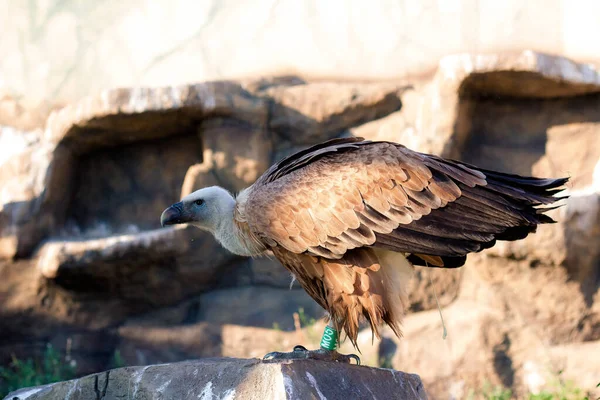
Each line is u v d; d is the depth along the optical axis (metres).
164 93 13.16
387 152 6.56
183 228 13.34
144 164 14.19
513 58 12.77
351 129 13.89
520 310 13.02
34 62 14.82
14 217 13.41
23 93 14.68
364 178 6.46
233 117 13.49
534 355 12.76
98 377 6.67
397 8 14.14
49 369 13.09
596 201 12.68
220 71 14.44
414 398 6.80
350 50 14.27
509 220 6.30
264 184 7.04
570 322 12.95
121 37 14.71
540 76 12.83
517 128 13.61
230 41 14.51
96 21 14.80
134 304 13.90
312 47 14.39
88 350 13.82
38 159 13.77
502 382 12.64
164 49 14.61
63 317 13.76
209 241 13.50
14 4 14.99
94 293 13.70
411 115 13.61
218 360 6.71
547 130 13.49
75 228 14.21
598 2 13.52
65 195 14.05
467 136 13.52
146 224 14.02
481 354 12.71
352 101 13.78
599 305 12.92
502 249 12.70
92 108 13.19
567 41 13.69
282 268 13.70
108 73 14.69
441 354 12.78
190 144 14.02
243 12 14.51
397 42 14.12
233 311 13.66
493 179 6.48
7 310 13.52
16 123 14.37
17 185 13.59
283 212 6.65
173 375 6.30
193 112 13.32
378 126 13.80
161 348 13.69
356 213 6.43
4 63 14.90
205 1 14.56
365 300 6.52
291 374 5.82
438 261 6.98
